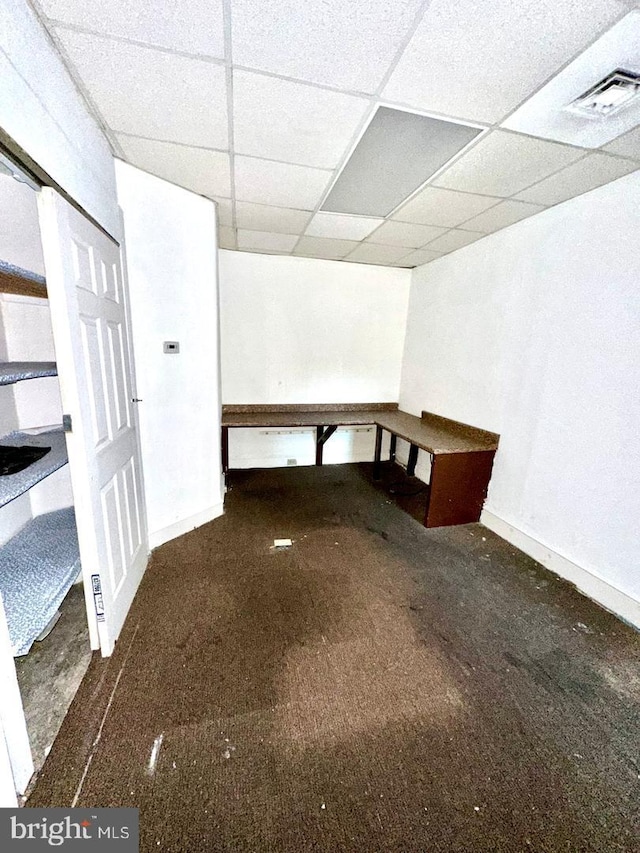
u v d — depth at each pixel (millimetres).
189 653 1688
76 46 1229
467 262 3258
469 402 3252
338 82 1375
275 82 1384
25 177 1158
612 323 2045
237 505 3270
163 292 2316
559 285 2367
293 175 2115
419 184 2168
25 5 1056
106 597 1623
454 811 1142
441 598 2143
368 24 1115
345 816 1118
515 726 1413
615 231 2016
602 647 1812
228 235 3219
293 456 4367
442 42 1172
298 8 1067
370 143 1775
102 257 1684
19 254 1937
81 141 1487
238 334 3920
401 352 4469
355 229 2975
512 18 1079
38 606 1542
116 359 1856
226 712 1420
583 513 2240
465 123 1595
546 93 1381
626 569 2002
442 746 1330
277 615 1956
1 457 1649
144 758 1249
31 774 1176
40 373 1501
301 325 4082
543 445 2508
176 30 1154
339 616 1968
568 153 1773
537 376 2549
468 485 2973
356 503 3389
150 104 1521
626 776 1254
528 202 2340
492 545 2742
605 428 2096
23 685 1491
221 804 1135
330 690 1532
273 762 1257
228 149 1858
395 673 1627
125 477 1953
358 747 1316
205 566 2365
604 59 1210
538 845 1070
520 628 1927
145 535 2369
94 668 1586
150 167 2051
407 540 2783
